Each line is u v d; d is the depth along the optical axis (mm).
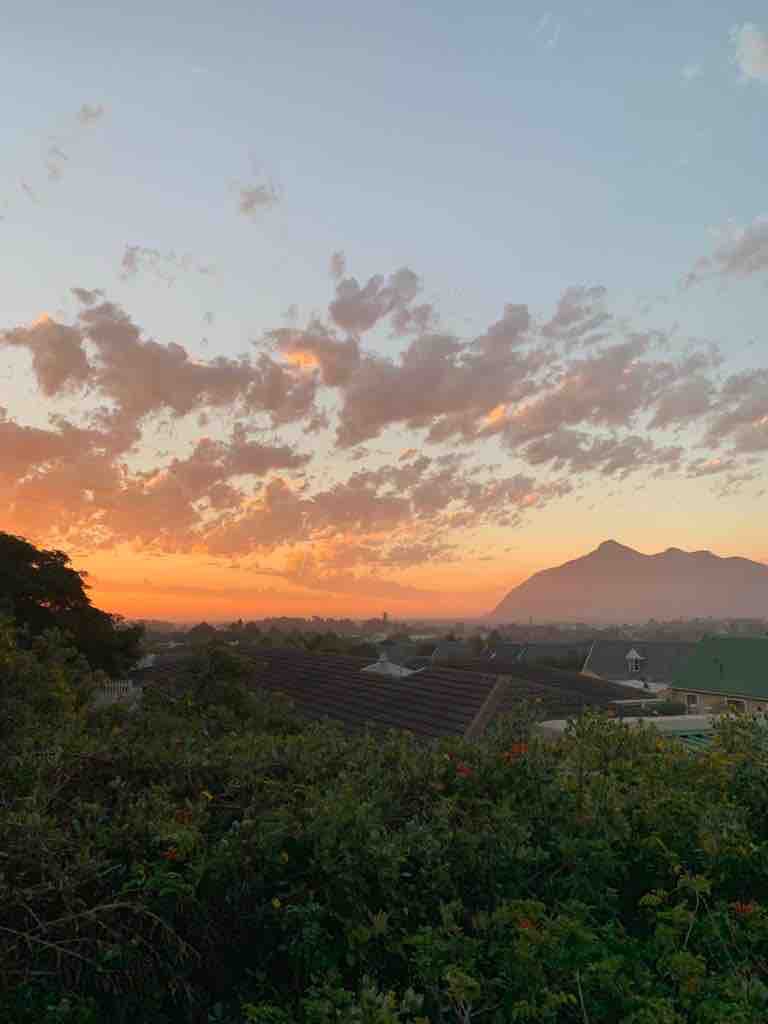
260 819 3203
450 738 4320
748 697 35594
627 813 3834
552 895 3359
